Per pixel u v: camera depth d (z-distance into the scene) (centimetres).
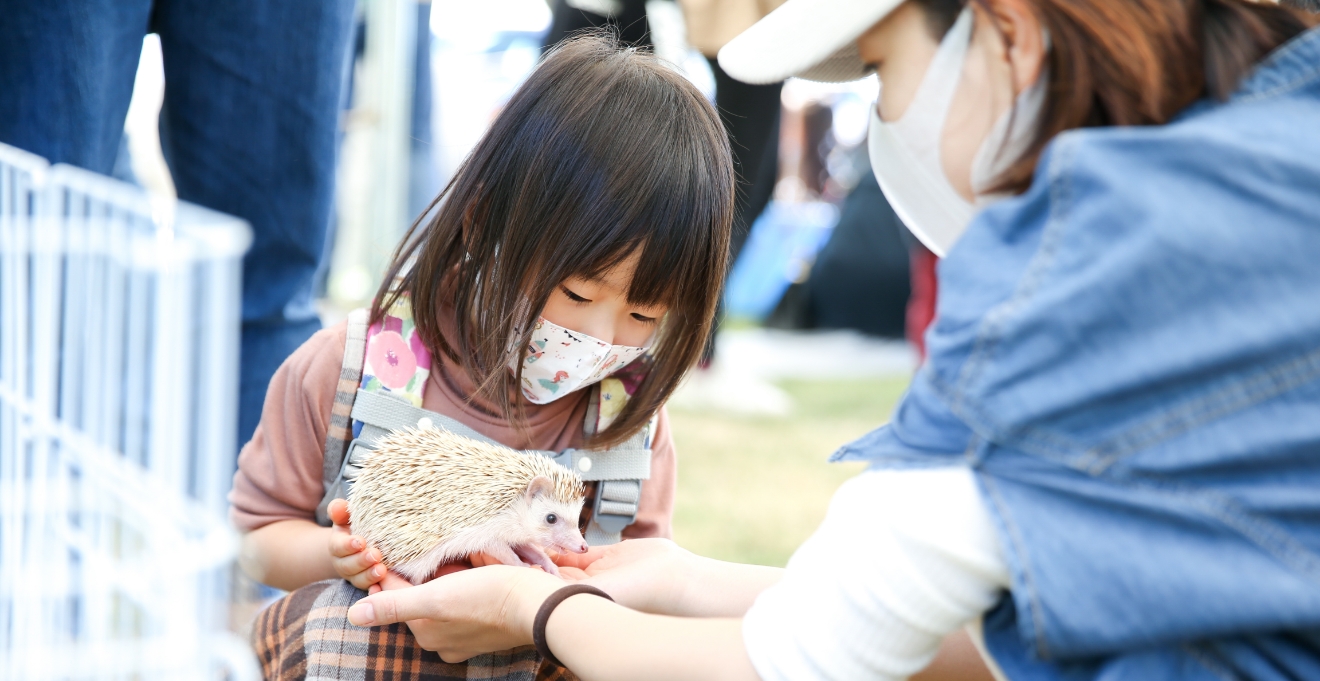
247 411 297
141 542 123
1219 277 118
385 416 210
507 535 208
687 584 200
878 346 980
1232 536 119
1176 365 118
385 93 581
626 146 194
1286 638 125
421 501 202
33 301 149
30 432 140
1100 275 120
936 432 138
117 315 124
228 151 281
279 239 292
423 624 185
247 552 211
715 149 208
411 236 225
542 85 204
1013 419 126
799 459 568
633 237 191
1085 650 123
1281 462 118
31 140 240
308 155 286
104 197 124
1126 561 121
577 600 168
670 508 241
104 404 128
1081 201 125
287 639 200
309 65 279
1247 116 129
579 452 221
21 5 232
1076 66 131
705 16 377
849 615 139
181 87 276
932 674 189
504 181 198
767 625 147
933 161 150
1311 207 117
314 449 215
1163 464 121
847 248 973
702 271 204
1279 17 144
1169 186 121
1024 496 128
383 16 570
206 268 105
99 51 244
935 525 133
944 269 139
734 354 872
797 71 164
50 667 127
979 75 140
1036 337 124
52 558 137
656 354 216
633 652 157
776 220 1105
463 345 205
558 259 189
